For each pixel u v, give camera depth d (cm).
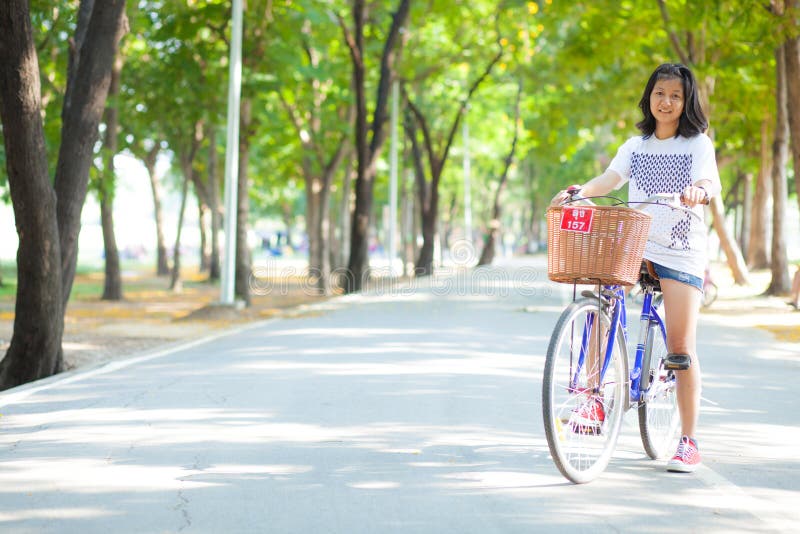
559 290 3831
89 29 1566
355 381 1294
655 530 623
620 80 3847
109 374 1400
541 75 4391
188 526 629
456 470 786
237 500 693
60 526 629
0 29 1359
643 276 805
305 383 1277
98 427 977
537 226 11581
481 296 3425
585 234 718
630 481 756
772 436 944
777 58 3183
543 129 4562
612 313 781
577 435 752
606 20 3222
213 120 3344
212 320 2628
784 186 3167
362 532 616
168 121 3888
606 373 775
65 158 1558
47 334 1491
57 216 1552
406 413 1050
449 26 4734
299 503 684
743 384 1291
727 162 5006
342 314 2573
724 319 2380
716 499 702
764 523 640
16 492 716
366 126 4041
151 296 4262
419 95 5716
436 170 5700
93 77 1560
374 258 9762
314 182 5438
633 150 809
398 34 4141
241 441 901
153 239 12925
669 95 782
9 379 1476
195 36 3100
